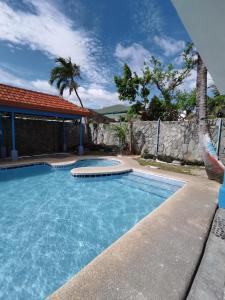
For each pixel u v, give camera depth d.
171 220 3.38
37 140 12.14
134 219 4.37
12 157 8.94
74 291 1.84
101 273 2.08
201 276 2.12
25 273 2.66
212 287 1.96
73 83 19.22
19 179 7.06
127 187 6.64
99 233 3.74
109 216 4.49
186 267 2.20
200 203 4.19
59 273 2.67
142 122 11.83
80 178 7.00
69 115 11.30
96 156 11.24
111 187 6.57
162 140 10.66
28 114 9.99
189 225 3.21
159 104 15.12
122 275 2.05
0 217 4.30
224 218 3.31
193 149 9.20
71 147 14.10
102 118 20.62
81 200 5.41
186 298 1.82
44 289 2.40
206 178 6.53
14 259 2.94
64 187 6.37
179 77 14.48
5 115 10.30
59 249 3.21
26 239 3.48
